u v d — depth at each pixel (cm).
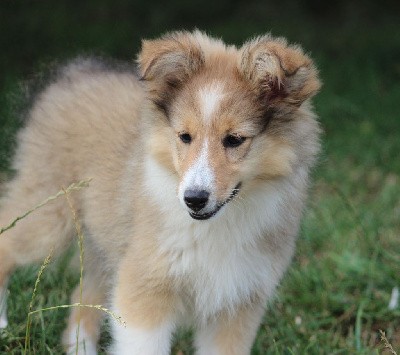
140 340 625
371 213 1025
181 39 605
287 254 647
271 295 659
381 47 1675
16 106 809
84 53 843
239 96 571
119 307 632
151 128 601
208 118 565
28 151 735
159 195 601
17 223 720
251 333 660
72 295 750
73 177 702
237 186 579
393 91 1470
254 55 569
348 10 1939
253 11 1897
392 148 1254
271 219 617
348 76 1516
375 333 802
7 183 789
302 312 823
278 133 585
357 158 1236
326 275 880
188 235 606
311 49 1675
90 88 727
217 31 1730
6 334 707
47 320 750
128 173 648
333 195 1093
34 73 812
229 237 615
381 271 884
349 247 938
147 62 578
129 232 643
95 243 704
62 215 711
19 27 1606
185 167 561
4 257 728
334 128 1322
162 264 611
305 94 580
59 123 718
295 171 605
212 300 636
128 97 702
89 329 736
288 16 1900
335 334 793
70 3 1788
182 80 589
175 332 687
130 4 1825
